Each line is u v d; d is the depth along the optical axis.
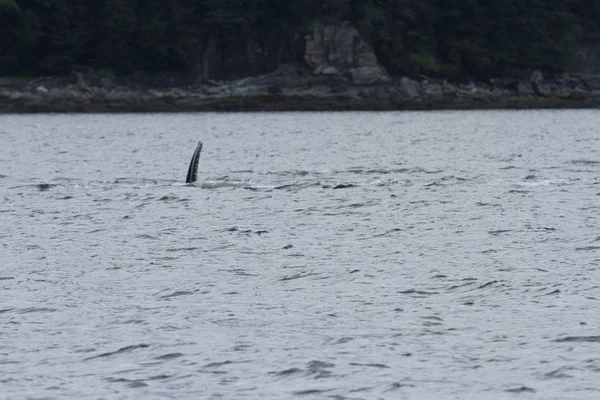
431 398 60.78
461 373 65.00
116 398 61.41
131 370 66.44
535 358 67.69
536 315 78.31
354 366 66.50
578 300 82.75
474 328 74.94
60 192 159.38
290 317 78.56
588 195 150.88
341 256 103.38
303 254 104.75
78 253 106.38
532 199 146.50
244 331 74.69
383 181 172.38
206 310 80.94
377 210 136.50
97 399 61.22
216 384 63.62
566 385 62.59
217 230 120.75
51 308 82.00
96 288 89.12
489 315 78.56
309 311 80.44
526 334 73.12
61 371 66.44
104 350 70.62
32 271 96.81
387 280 91.31
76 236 117.31
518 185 165.25
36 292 87.69
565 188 160.62
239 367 66.62
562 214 131.25
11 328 76.19
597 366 66.00
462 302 82.81
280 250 107.25
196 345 71.38
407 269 96.12
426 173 190.62
